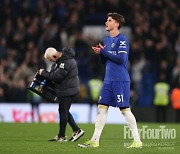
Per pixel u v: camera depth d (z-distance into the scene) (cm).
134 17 9344
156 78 8469
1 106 7569
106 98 3522
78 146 3547
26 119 7488
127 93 3497
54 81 3947
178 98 7581
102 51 3475
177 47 8881
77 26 9312
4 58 8838
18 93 7912
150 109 7788
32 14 9462
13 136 4456
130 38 9150
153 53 8744
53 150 3306
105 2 9606
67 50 3962
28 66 8275
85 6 9644
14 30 9212
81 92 7975
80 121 7556
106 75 3525
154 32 9031
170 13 9425
